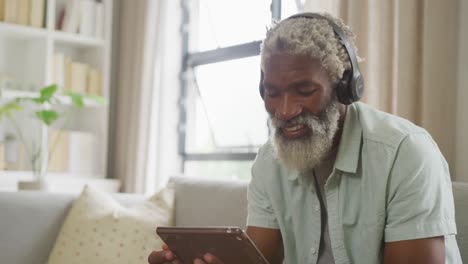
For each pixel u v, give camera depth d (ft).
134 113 12.01
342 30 4.44
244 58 11.16
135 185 11.77
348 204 4.57
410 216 4.12
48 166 11.77
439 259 4.04
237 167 11.45
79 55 13.29
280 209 4.99
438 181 4.21
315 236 4.75
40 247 8.07
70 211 8.18
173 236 4.19
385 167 4.32
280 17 10.40
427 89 6.70
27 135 12.01
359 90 4.35
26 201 8.05
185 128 12.17
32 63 12.21
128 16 12.64
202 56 11.87
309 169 4.62
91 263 7.70
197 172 12.14
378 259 4.44
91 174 12.42
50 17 11.91
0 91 11.22
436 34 6.73
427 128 6.68
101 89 12.65
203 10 12.01
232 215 7.57
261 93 4.56
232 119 11.57
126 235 7.81
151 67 11.85
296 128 4.22
